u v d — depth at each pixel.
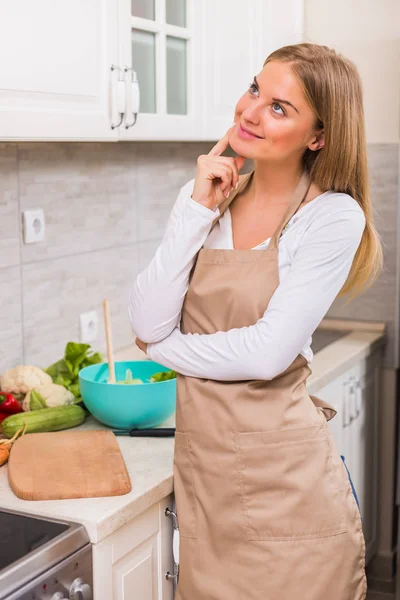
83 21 1.78
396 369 2.94
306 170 1.50
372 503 2.96
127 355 2.53
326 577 1.49
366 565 2.97
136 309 1.50
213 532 1.52
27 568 1.27
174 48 2.19
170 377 1.98
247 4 2.39
